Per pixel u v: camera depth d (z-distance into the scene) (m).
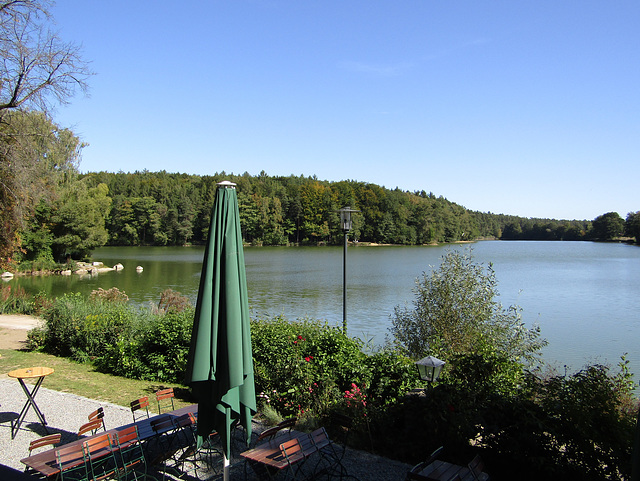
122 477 5.32
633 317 21.58
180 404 8.00
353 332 18.16
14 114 16.64
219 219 4.70
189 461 5.74
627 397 6.25
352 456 5.91
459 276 10.64
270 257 68.06
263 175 152.50
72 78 16.28
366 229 106.50
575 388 5.21
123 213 93.06
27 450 5.96
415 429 5.86
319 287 32.62
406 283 35.00
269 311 22.95
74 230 45.16
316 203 106.00
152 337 9.74
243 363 4.53
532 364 9.73
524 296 28.64
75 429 6.75
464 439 5.51
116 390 8.78
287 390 7.38
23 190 16.73
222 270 4.60
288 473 5.41
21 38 15.14
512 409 5.32
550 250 93.94
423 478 4.48
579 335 17.86
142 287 32.50
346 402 6.57
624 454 4.77
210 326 4.47
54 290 30.94
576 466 4.93
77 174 45.00
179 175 144.12
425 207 110.31
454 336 10.00
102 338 11.02
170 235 93.94
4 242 18.62
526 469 5.30
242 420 4.73
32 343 12.48
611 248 101.31
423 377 6.04
